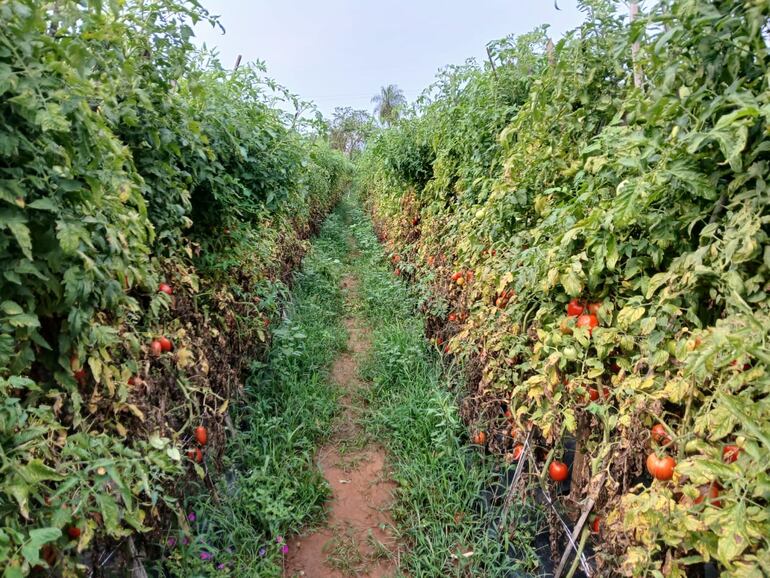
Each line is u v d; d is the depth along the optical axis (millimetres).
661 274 1553
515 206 2682
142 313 1987
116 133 2068
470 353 3102
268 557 2285
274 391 3598
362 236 10914
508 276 2420
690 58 1391
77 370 1465
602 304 1846
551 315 2148
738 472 1060
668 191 1537
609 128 1861
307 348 4465
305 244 7484
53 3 1289
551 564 2133
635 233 1764
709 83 1338
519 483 2279
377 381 3992
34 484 1100
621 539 1463
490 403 2662
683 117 1405
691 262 1413
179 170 2459
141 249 1789
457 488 2695
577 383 1828
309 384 3861
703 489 1261
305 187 6094
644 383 1508
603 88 2307
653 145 1451
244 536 2348
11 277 1184
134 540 1825
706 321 1500
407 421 3330
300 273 6695
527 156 2625
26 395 1412
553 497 2160
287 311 5277
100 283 1488
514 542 2248
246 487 2623
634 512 1324
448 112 4703
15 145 1120
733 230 1322
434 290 4402
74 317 1359
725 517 1062
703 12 1260
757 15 1143
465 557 2238
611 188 1892
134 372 1771
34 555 928
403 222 7180
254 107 3928
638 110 1634
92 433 1491
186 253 2729
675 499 1340
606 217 1654
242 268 3477
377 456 3199
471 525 2445
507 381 2463
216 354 2791
